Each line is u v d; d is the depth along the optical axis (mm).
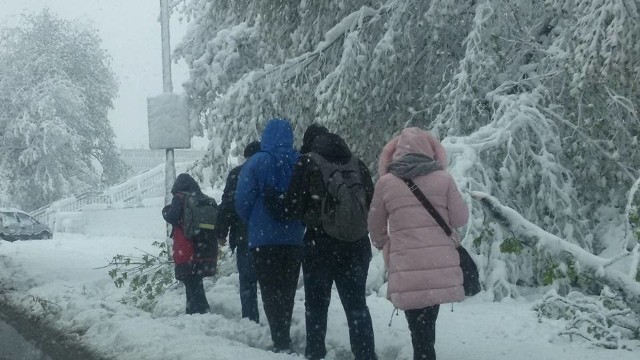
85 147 42906
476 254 9422
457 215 5938
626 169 10430
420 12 11539
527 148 10148
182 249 8914
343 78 11102
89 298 10469
